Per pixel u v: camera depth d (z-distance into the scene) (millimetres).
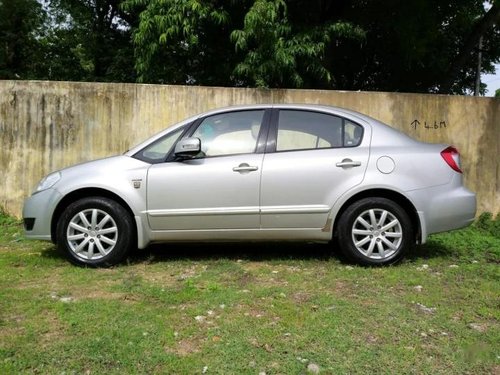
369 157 5555
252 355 3518
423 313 4293
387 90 14422
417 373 3334
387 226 5559
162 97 8352
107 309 4277
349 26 9969
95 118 8367
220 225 5555
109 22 15227
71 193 5668
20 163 8375
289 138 5672
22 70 16984
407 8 11688
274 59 8992
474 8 13164
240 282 5094
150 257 5879
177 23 9258
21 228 7785
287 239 5645
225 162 5543
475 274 5445
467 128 8523
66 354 3484
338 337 3787
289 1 11125
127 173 5582
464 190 5684
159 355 3490
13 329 3885
